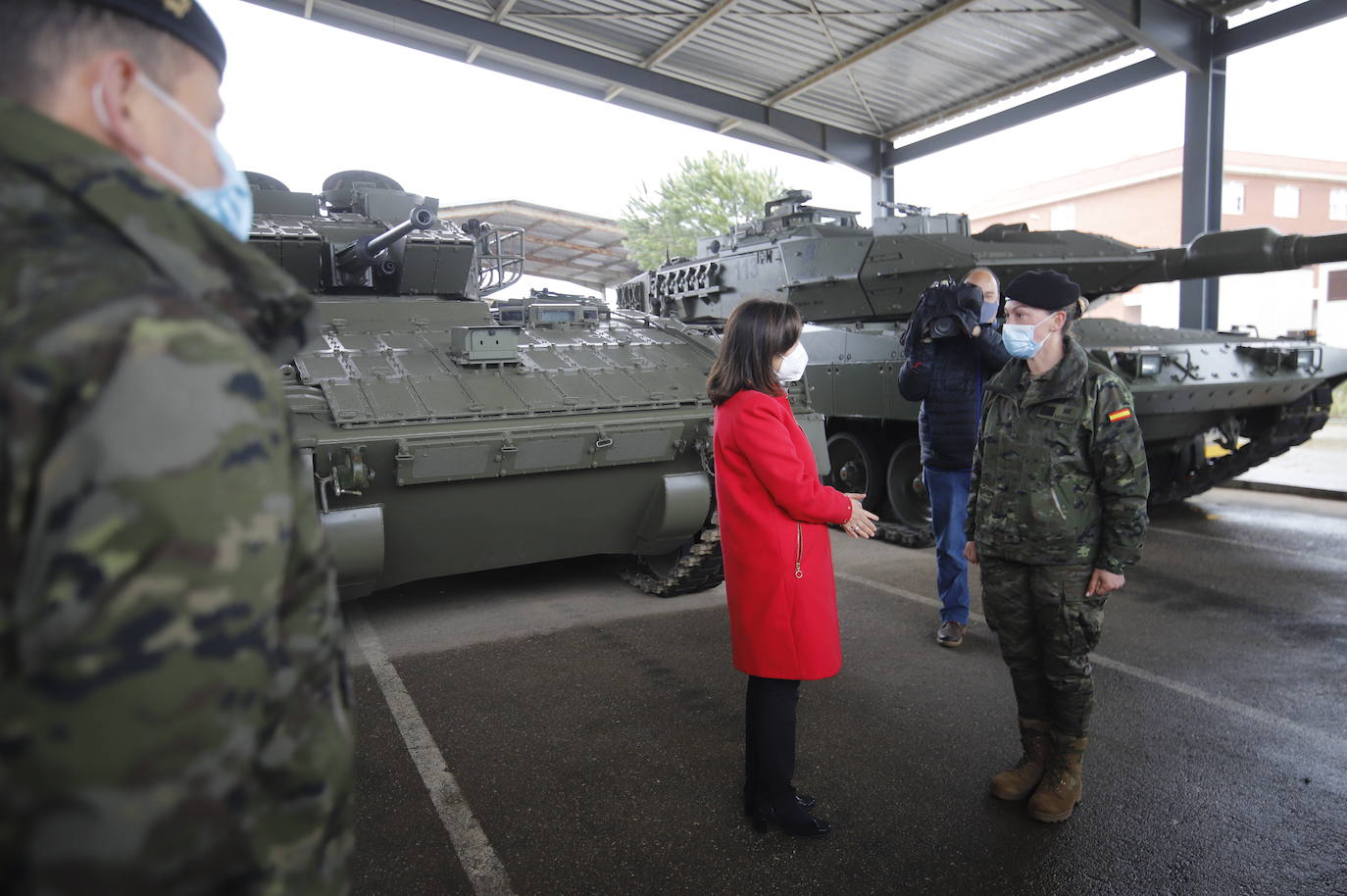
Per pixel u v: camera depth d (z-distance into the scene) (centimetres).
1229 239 745
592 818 315
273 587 74
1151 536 760
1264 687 425
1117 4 982
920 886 272
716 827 308
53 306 69
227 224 102
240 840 72
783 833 303
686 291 1085
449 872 282
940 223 870
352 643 515
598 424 500
